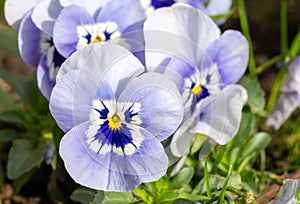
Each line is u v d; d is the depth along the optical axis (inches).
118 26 10.8
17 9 11.2
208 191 11.1
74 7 10.5
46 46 11.2
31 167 12.1
